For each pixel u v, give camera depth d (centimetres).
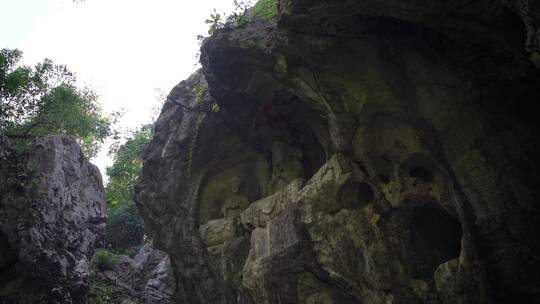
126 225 3734
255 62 1481
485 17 941
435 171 1240
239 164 2053
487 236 1092
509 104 1112
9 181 2278
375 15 1095
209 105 1962
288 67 1390
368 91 1275
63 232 2300
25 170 2323
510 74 1066
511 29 942
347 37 1206
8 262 2222
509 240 1066
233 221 1881
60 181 2362
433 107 1190
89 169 2692
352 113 1305
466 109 1145
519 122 1103
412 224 1314
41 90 2727
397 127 1270
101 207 2677
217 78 1599
